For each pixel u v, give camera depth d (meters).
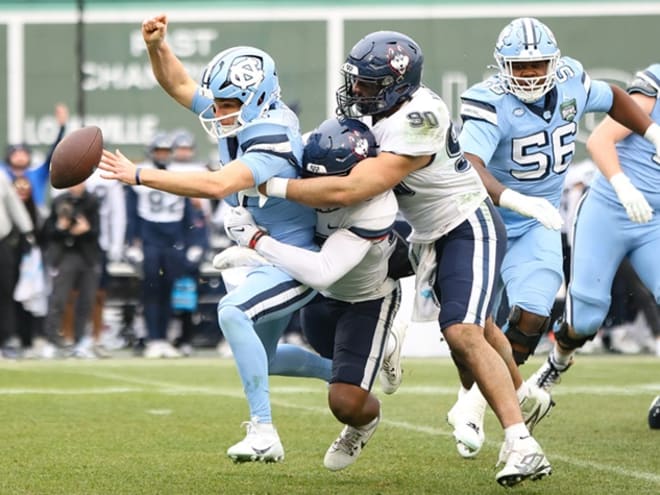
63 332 36.31
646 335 37.25
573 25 43.12
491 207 14.77
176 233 35.16
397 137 13.81
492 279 14.35
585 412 22.30
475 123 17.52
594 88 18.17
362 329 14.91
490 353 13.96
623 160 19.94
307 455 17.34
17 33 43.62
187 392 25.58
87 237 34.84
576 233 20.12
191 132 43.16
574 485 14.84
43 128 43.62
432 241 14.68
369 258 14.45
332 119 14.33
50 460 16.53
